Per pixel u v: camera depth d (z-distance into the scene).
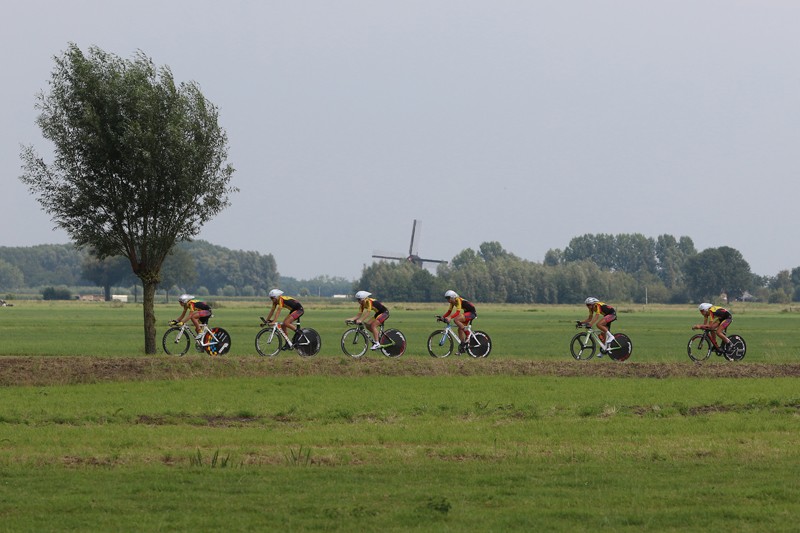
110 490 23.92
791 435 33.56
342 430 33.84
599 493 23.98
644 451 29.97
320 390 46.00
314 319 171.38
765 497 23.55
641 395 45.25
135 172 64.00
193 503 22.58
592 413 38.69
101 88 63.84
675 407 40.88
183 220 66.19
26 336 100.56
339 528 20.36
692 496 23.66
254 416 37.66
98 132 63.38
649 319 191.75
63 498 22.92
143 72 65.06
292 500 23.00
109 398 42.38
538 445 31.11
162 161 64.19
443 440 31.97
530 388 47.59
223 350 61.75
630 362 59.25
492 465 27.73
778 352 80.75
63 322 145.12
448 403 41.34
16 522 20.67
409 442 31.73
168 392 45.03
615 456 29.19
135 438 31.53
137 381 49.78
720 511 21.94
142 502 22.66
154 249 65.31
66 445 30.20
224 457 28.41
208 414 37.81
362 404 40.78
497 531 20.17
